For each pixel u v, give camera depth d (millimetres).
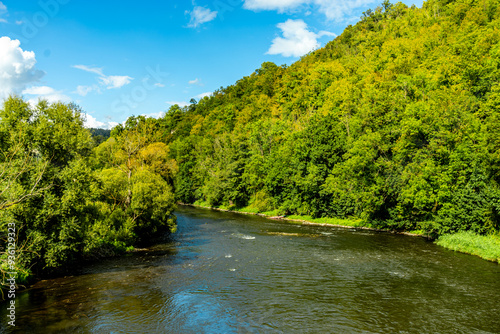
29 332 14570
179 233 45250
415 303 18750
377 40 129875
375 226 48469
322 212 58812
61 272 25188
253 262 28219
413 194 39875
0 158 22531
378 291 20734
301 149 62250
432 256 30375
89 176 25703
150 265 27484
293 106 115188
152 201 37656
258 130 88625
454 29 86938
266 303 18750
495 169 33156
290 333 15070
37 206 22406
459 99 42750
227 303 18750
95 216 30953
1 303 18406
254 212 73562
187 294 20219
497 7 84438
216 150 97125
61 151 25719
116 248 32625
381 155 51000
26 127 23344
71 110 27859
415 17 129500
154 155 58750
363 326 15852
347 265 27062
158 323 15977
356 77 98500
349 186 51875
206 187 87750
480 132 36281
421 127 43281
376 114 54969
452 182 37656
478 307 18172
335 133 59719
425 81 61875
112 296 19766
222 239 39875
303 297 19719
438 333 15133
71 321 15977
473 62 53344
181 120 193375
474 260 28875
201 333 14961
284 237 41000
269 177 70562
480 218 33219
